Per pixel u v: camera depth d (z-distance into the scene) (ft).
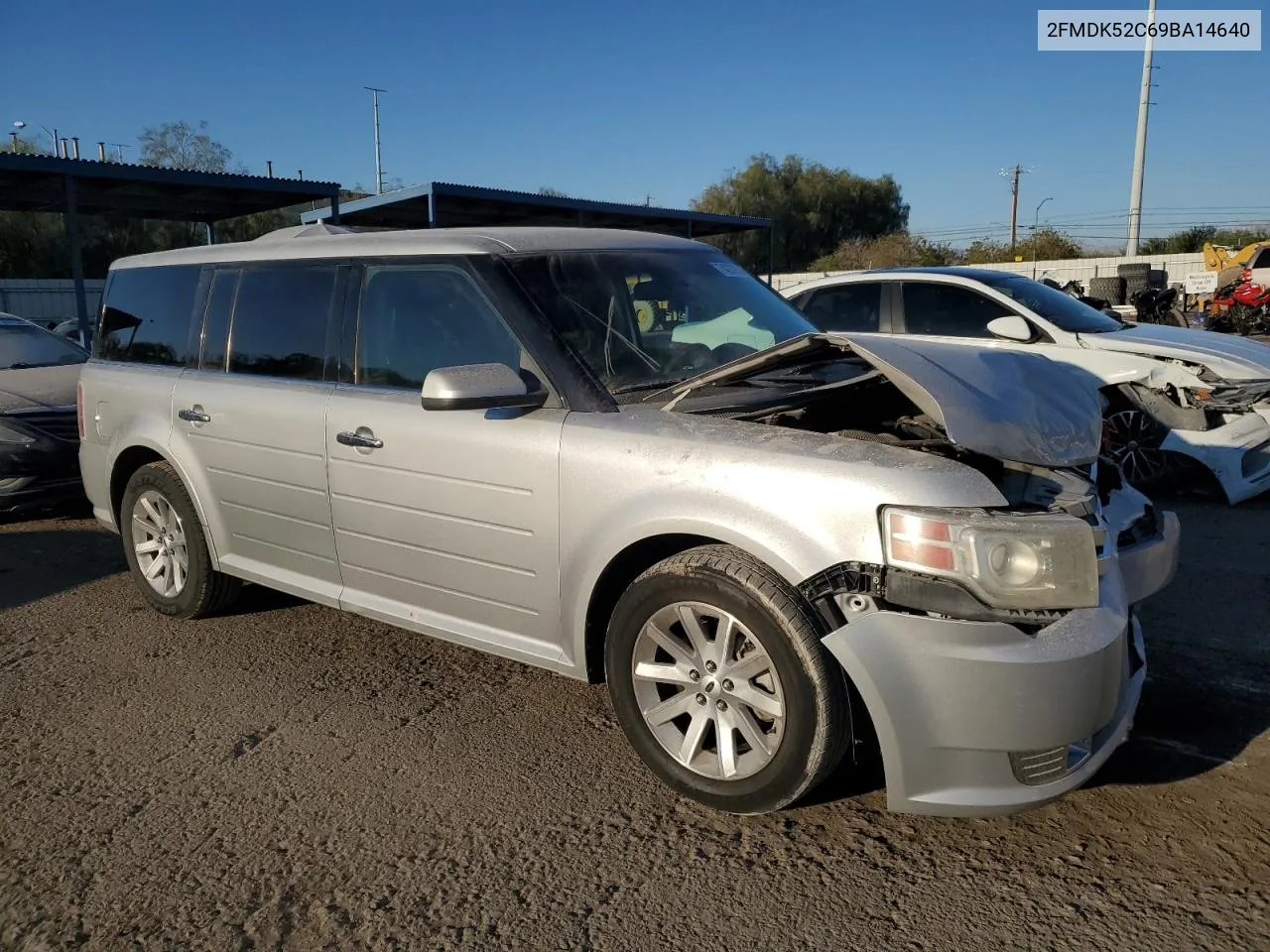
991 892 8.71
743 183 187.42
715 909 8.60
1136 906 8.45
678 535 9.93
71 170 52.24
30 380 24.56
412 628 12.66
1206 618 15.15
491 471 11.24
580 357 11.28
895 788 8.76
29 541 21.74
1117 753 11.09
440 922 8.55
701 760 10.03
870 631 8.65
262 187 59.77
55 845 9.86
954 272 27.17
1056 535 8.52
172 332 16.02
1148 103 99.96
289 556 14.12
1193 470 22.81
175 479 15.57
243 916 8.70
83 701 13.21
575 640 10.85
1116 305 61.57
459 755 11.48
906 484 8.73
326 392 13.24
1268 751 11.05
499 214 71.61
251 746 11.85
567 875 9.16
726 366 10.99
